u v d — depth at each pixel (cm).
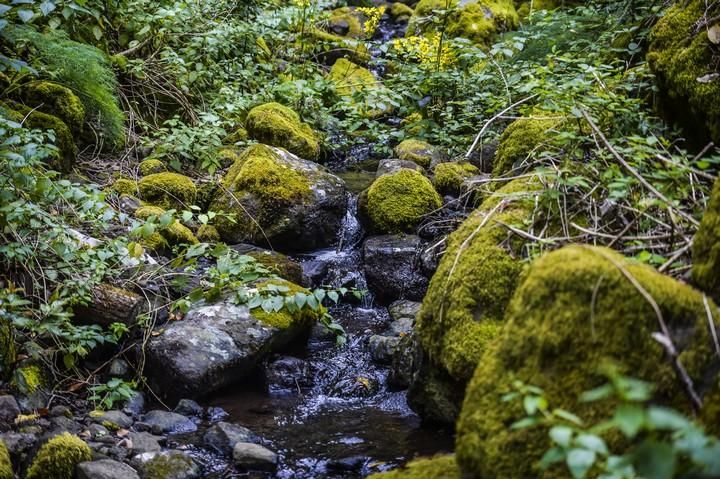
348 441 316
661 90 393
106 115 542
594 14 599
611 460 146
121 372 355
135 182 502
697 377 186
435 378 308
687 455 165
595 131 319
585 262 205
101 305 361
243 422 336
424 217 484
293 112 650
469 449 206
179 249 452
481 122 589
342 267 481
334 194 514
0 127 348
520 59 655
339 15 1026
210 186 526
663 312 193
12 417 307
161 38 646
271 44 809
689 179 302
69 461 281
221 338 359
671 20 389
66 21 570
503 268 290
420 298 443
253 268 392
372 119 743
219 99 630
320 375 379
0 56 378
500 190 342
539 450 192
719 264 221
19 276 362
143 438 308
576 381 194
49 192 363
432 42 679
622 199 296
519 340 208
